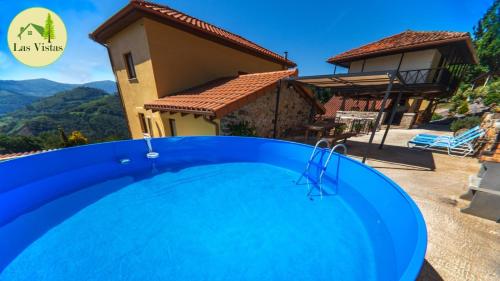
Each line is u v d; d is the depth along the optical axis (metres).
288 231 3.09
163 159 5.78
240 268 2.42
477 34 30.11
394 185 2.91
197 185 4.54
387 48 11.43
